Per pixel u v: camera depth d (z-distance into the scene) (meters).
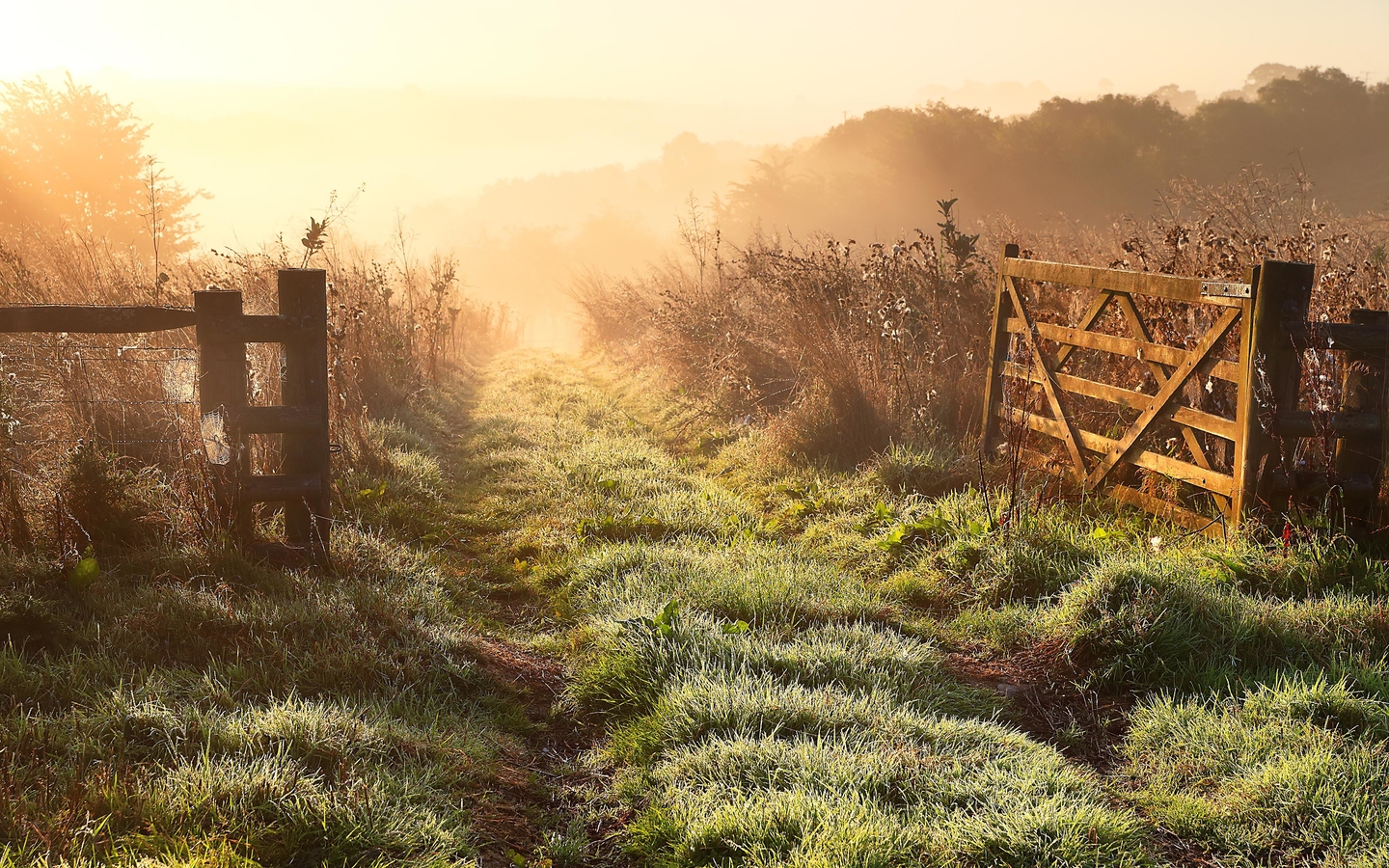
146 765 2.81
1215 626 4.14
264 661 3.77
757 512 7.01
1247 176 8.75
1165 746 3.46
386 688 3.76
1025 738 3.52
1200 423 5.36
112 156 28.75
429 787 3.03
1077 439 6.48
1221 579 4.63
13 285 6.70
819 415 8.19
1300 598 4.55
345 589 4.61
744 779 3.10
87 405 5.41
